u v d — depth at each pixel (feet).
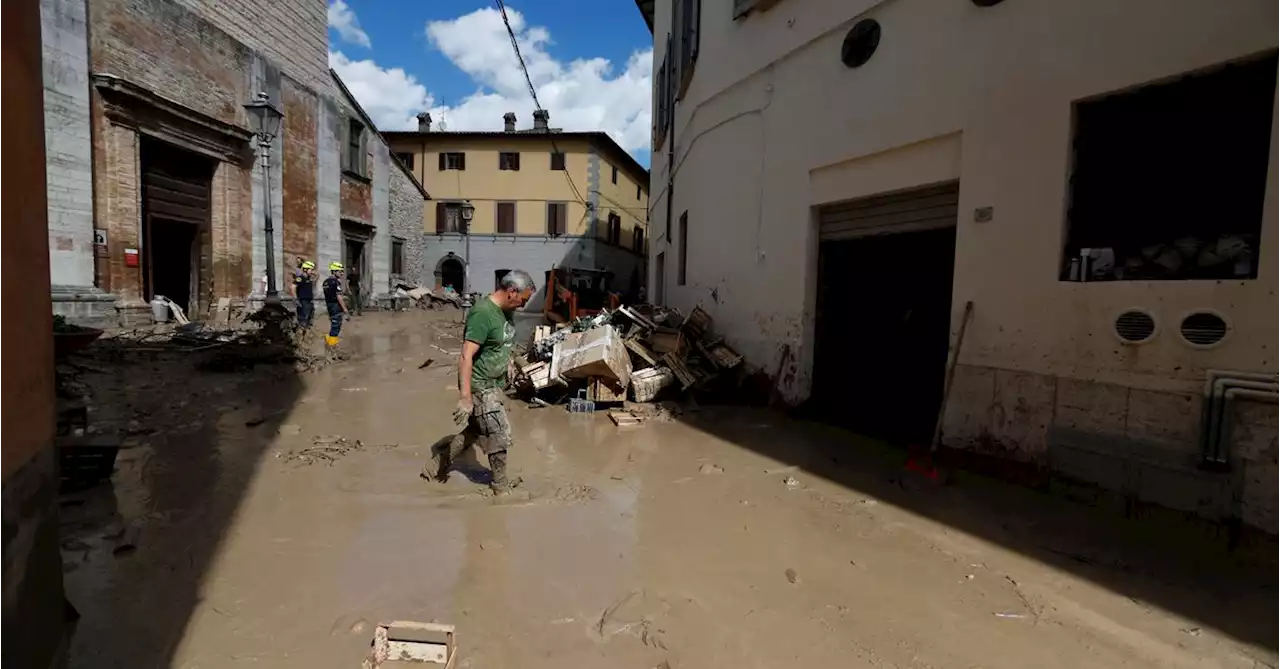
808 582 11.30
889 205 21.50
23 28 7.17
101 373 27.17
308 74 61.52
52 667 7.86
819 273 24.68
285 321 43.19
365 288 75.82
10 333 6.64
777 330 26.05
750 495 15.75
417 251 95.30
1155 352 13.88
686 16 36.40
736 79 29.07
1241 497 12.58
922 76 19.36
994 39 17.15
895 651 9.32
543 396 27.07
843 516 14.49
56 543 8.19
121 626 8.97
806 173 24.39
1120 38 14.37
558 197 116.57
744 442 20.84
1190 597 11.07
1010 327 16.88
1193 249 13.61
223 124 48.49
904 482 16.87
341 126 67.92
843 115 22.45
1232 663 9.29
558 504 14.56
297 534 12.37
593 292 62.49
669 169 42.60
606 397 24.99
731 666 8.76
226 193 50.60
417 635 8.61
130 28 41.04
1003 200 16.98
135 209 41.34
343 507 13.88
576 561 11.69
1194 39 13.11
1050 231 15.88
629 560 11.84
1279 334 12.04
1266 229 12.23
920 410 20.57
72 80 36.88
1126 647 9.62
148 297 44.32
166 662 8.23
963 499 15.64
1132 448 14.28
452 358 38.47
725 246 30.22
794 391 24.91
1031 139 16.28
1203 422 13.05
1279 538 12.06
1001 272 17.08
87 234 37.96
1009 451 16.98
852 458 19.17
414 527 12.93
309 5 61.41
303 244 61.21
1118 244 14.96
